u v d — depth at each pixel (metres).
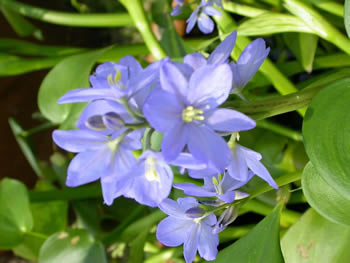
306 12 0.27
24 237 0.39
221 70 0.18
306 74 0.38
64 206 0.44
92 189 0.40
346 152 0.21
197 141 0.18
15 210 0.38
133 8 0.31
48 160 0.52
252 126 0.19
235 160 0.20
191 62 0.20
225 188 0.22
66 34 0.53
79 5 0.47
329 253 0.25
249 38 0.33
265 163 0.32
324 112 0.21
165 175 0.19
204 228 0.22
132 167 0.19
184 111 0.19
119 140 0.19
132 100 0.19
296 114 0.36
